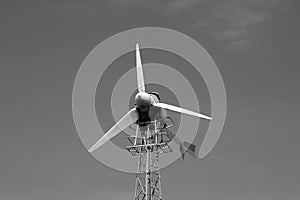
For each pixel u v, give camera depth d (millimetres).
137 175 140000
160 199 139250
